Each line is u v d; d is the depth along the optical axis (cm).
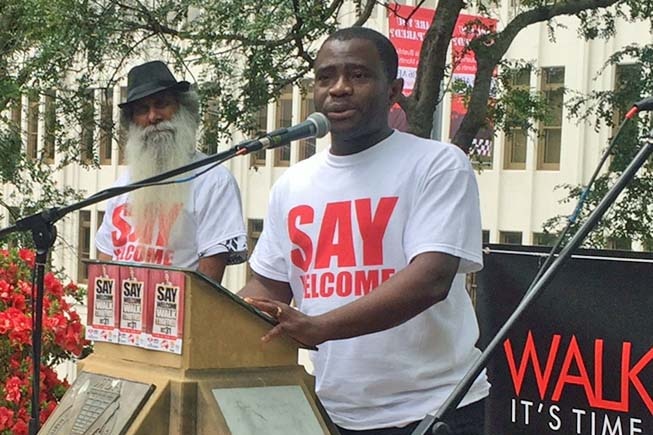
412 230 304
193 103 457
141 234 441
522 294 520
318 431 255
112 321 265
